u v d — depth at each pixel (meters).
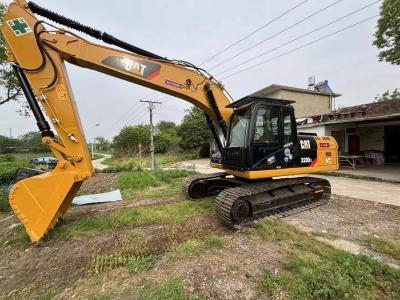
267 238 3.85
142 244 3.78
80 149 4.16
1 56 11.87
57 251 3.66
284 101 4.94
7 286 2.88
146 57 4.57
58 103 4.04
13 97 14.05
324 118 13.98
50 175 3.94
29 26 3.90
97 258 3.37
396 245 3.60
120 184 9.70
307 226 4.41
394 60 10.83
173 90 4.79
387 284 2.67
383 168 11.98
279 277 2.78
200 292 2.55
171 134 44.06
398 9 9.77
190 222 4.67
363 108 14.23
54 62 4.00
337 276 2.73
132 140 42.66
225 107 5.27
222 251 3.44
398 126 13.63
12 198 3.80
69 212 5.70
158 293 2.53
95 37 4.32
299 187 5.57
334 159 5.84
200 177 6.42
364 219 4.79
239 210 4.34
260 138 4.72
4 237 4.31
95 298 2.54
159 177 11.49
